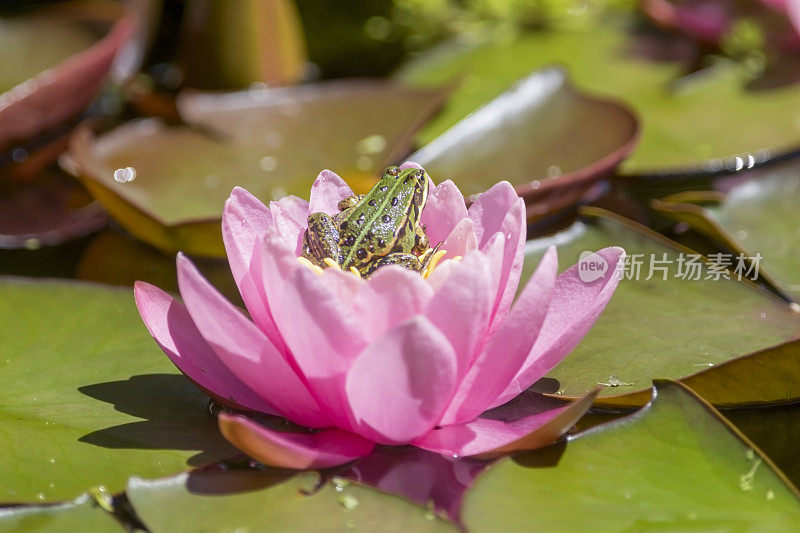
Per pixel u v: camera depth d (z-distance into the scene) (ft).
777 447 4.81
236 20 6.01
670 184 5.41
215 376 4.80
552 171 5.32
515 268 4.75
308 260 4.78
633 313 4.98
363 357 4.65
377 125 5.52
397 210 4.79
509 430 4.75
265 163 5.41
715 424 4.73
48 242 5.32
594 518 4.64
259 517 4.64
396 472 4.72
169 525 4.63
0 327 4.98
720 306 4.99
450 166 5.36
